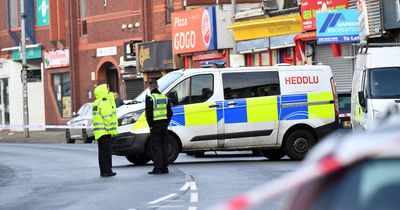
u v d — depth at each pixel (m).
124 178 39.09
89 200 31.02
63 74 111.50
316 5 68.12
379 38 60.66
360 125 41.62
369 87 39.56
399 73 39.81
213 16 81.50
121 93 99.00
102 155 40.34
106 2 101.94
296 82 46.12
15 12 119.12
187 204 28.38
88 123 77.69
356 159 7.59
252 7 83.38
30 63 119.31
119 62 100.06
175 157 44.28
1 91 124.62
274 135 45.62
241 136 45.19
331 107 46.44
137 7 96.88
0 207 30.08
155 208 27.64
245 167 42.44
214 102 44.91
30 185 38.66
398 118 8.73
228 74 45.34
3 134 112.50
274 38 74.19
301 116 45.94
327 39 63.59
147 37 94.81
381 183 7.73
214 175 38.50
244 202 7.57
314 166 7.68
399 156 7.65
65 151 65.88
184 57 88.38
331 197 7.80
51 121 113.25
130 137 44.41
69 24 108.00
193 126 44.56
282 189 7.68
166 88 44.53
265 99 45.59
